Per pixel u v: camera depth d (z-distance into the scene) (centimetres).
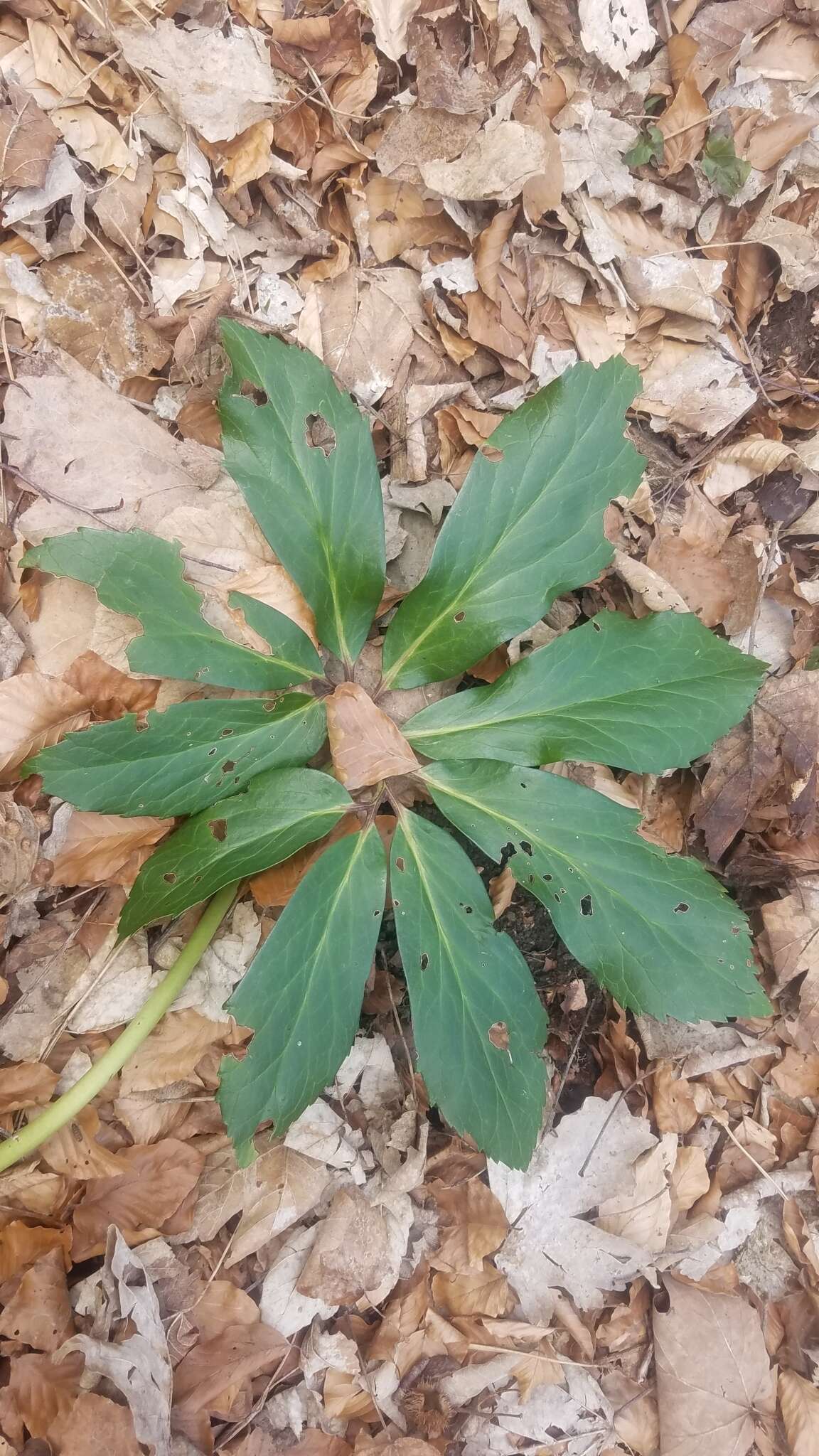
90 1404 41
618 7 48
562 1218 48
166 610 42
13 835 43
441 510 47
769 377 50
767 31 50
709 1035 50
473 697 45
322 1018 43
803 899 49
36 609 44
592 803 45
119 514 44
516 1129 43
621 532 49
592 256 48
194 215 45
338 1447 44
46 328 44
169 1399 43
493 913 44
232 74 45
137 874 43
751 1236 50
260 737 43
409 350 47
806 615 50
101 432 44
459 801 45
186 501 45
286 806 43
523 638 48
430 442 47
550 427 44
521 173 46
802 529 50
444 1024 43
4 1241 42
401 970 48
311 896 43
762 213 50
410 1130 47
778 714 49
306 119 46
